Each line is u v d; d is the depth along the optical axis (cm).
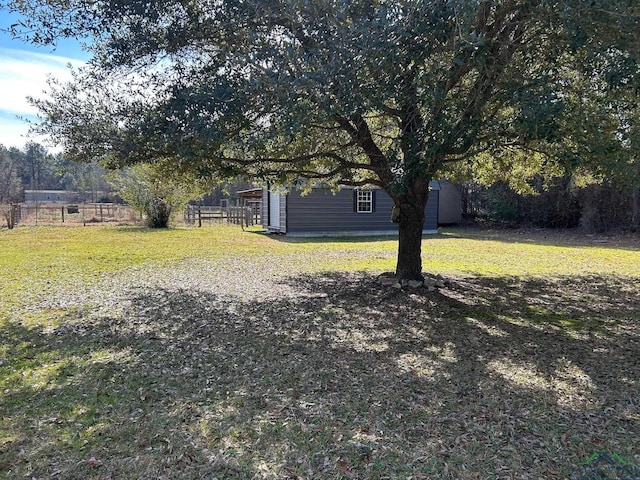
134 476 236
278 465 247
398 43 369
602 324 540
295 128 382
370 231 1761
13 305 613
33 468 243
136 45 474
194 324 530
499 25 433
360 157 756
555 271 925
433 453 260
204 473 239
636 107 430
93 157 530
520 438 277
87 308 601
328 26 373
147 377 372
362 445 268
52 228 1970
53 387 351
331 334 493
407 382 364
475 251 1260
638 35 336
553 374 383
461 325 529
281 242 1455
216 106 421
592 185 1773
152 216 2023
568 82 487
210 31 454
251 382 363
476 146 492
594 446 268
